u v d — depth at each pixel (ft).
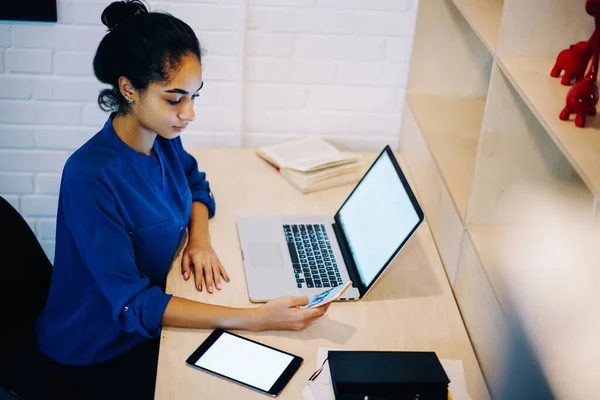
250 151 7.81
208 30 7.66
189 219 6.34
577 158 3.75
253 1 7.55
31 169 8.39
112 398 5.70
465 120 7.37
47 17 7.49
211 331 5.16
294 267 5.84
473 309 5.33
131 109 5.21
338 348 5.06
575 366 4.24
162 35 4.88
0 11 7.42
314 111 8.21
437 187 6.46
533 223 5.41
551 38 4.85
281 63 7.91
